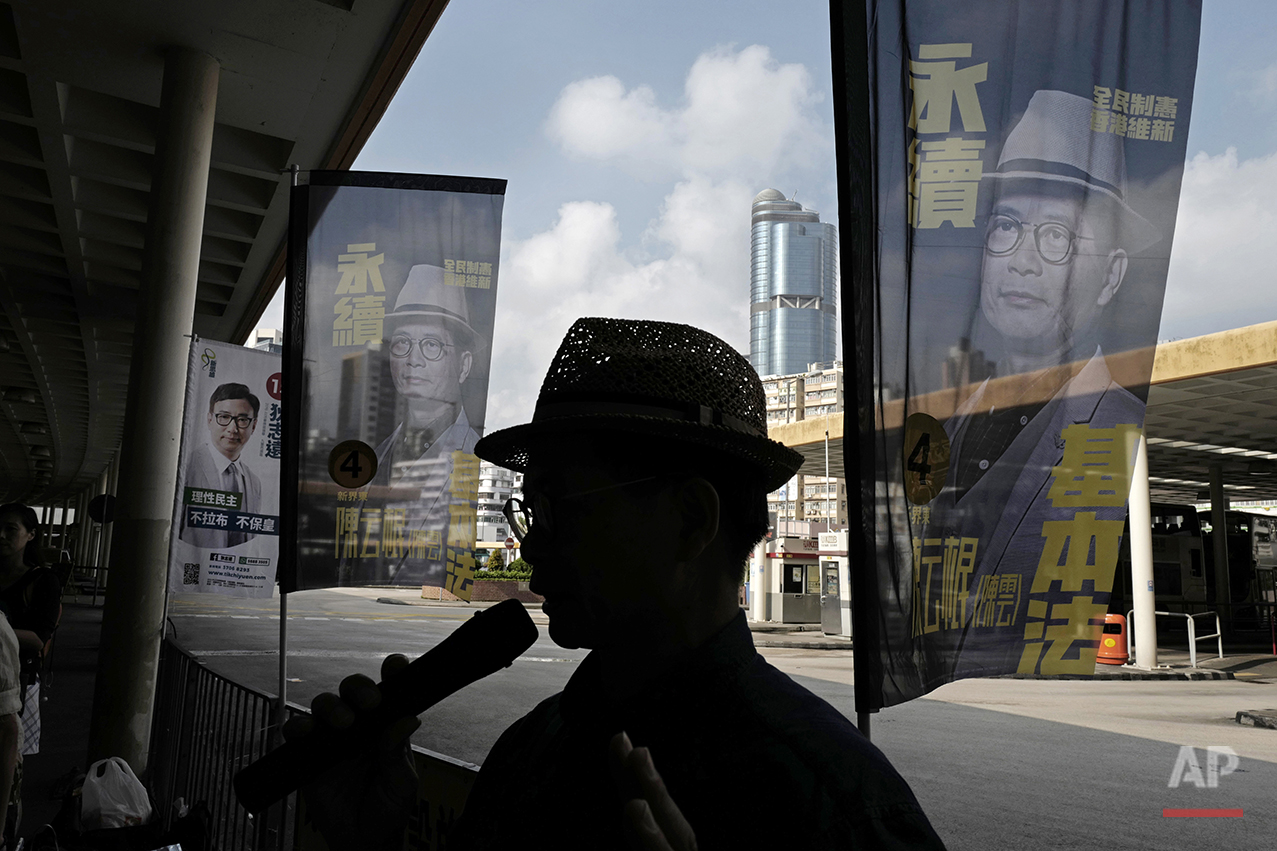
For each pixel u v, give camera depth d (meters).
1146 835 4.98
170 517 7.03
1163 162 1.79
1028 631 1.73
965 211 1.79
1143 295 1.77
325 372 4.02
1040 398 1.77
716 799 0.69
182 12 7.62
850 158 1.68
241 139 10.12
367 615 24.86
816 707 0.75
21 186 11.08
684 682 0.76
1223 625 23.28
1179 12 1.81
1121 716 9.32
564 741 0.85
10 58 8.24
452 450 4.04
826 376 128.75
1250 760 7.07
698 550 0.80
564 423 0.81
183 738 4.47
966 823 5.15
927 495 1.73
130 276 14.34
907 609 1.67
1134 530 14.45
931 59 1.82
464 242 4.14
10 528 4.07
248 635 16.66
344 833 1.04
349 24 7.82
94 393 24.22
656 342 0.85
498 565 37.34
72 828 3.00
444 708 8.98
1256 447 21.06
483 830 0.90
